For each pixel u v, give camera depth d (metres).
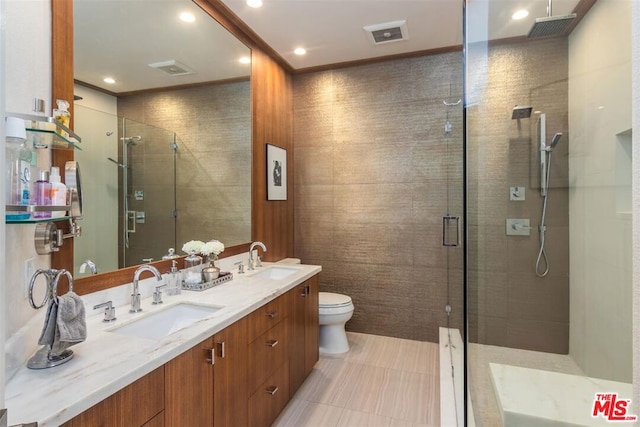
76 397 0.82
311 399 2.16
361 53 3.03
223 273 2.16
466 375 1.92
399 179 3.13
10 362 0.90
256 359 1.70
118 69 1.60
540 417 1.51
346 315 2.80
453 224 2.75
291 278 2.21
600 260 2.00
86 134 1.43
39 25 1.16
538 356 2.44
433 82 3.01
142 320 1.46
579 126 2.25
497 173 2.56
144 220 1.77
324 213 3.39
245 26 2.55
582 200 2.22
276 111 3.14
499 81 2.53
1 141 0.51
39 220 0.90
